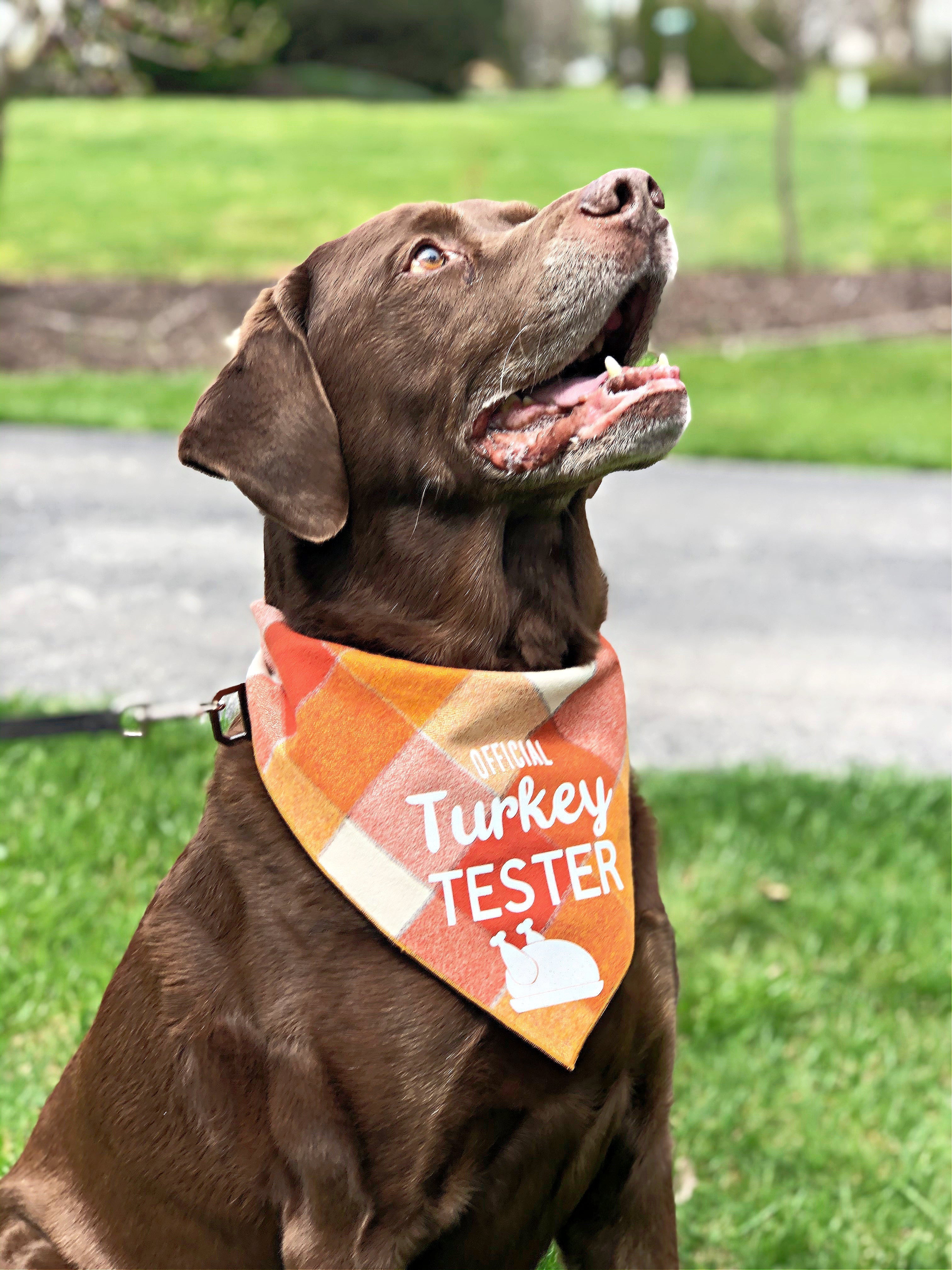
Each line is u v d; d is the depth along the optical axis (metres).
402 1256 1.13
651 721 2.62
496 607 1.23
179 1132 1.17
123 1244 1.20
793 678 2.90
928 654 3.10
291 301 1.26
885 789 2.29
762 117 11.72
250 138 9.66
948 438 5.08
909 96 14.60
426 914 1.15
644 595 3.39
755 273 7.03
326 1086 1.12
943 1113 1.65
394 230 1.25
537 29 17.67
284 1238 1.13
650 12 14.50
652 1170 1.23
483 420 1.22
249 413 1.23
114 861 1.89
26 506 3.67
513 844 1.18
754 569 3.65
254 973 1.15
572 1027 1.15
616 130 10.83
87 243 6.93
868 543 3.94
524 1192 1.17
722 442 4.95
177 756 2.15
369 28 13.05
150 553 3.36
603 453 1.18
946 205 8.32
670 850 2.06
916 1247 1.49
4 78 4.92
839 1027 1.76
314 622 1.24
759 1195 1.54
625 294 1.22
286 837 1.17
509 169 9.13
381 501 1.23
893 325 6.51
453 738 1.19
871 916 1.94
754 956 1.88
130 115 10.23
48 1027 1.65
